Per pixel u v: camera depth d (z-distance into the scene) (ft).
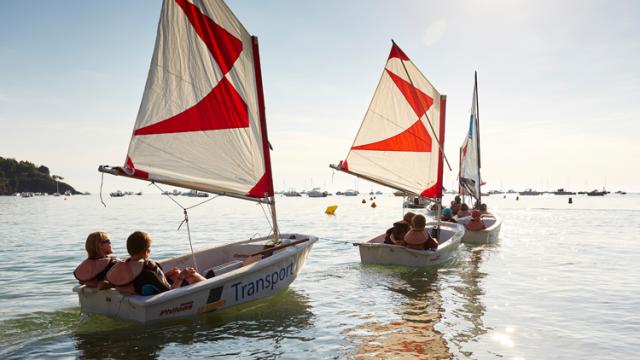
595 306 29.96
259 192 32.42
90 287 23.80
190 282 25.40
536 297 32.24
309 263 45.80
